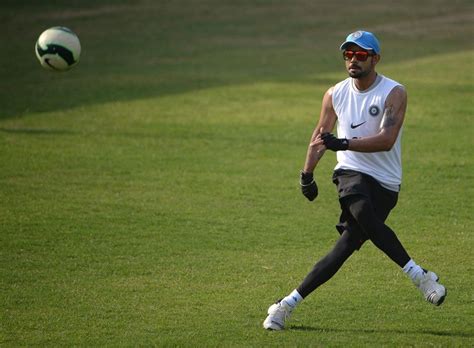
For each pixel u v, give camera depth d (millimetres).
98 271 30469
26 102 65250
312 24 108625
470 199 40562
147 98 67312
